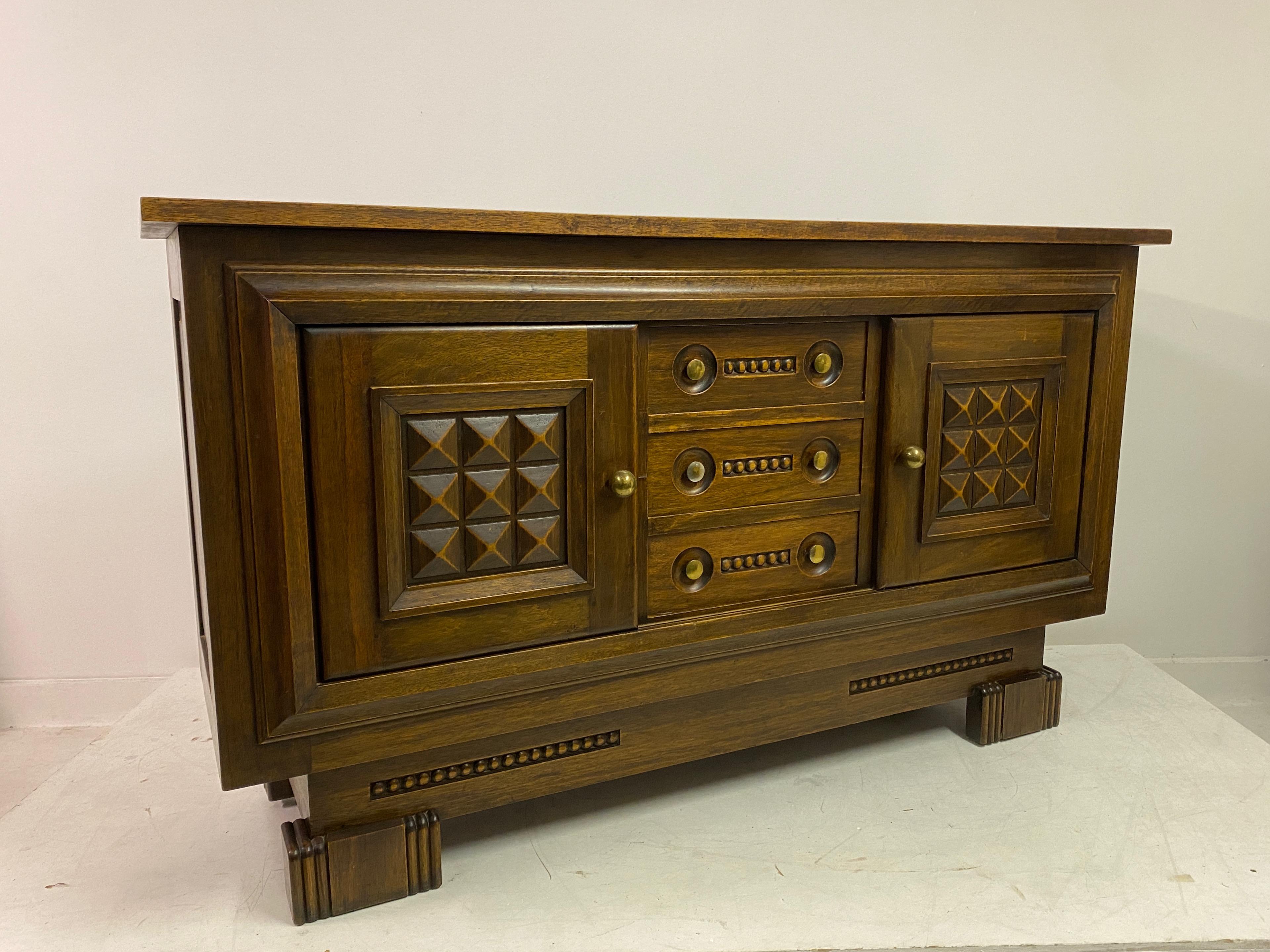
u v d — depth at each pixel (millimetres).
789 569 1228
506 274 976
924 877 1097
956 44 1827
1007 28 1832
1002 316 1278
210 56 1620
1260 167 1913
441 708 1015
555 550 1053
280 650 934
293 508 908
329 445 922
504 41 1688
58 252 1653
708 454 1147
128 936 983
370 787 1033
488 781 1092
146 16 1593
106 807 1279
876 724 1529
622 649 1104
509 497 1019
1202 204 1916
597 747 1149
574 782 1139
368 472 945
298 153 1669
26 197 1627
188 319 857
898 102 1835
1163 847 1162
